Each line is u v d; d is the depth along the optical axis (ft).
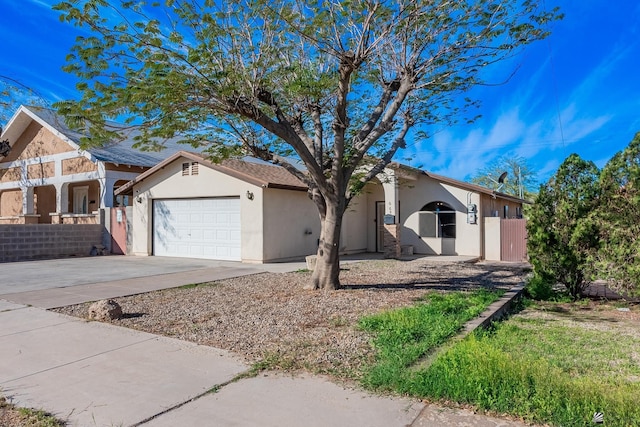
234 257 50.08
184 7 21.68
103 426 11.03
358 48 25.03
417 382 12.69
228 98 21.66
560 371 13.97
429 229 56.24
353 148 29.63
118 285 32.55
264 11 24.03
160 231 56.54
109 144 27.58
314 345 16.96
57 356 16.29
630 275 23.71
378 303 24.57
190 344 17.46
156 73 18.83
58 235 56.44
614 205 24.47
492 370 12.83
